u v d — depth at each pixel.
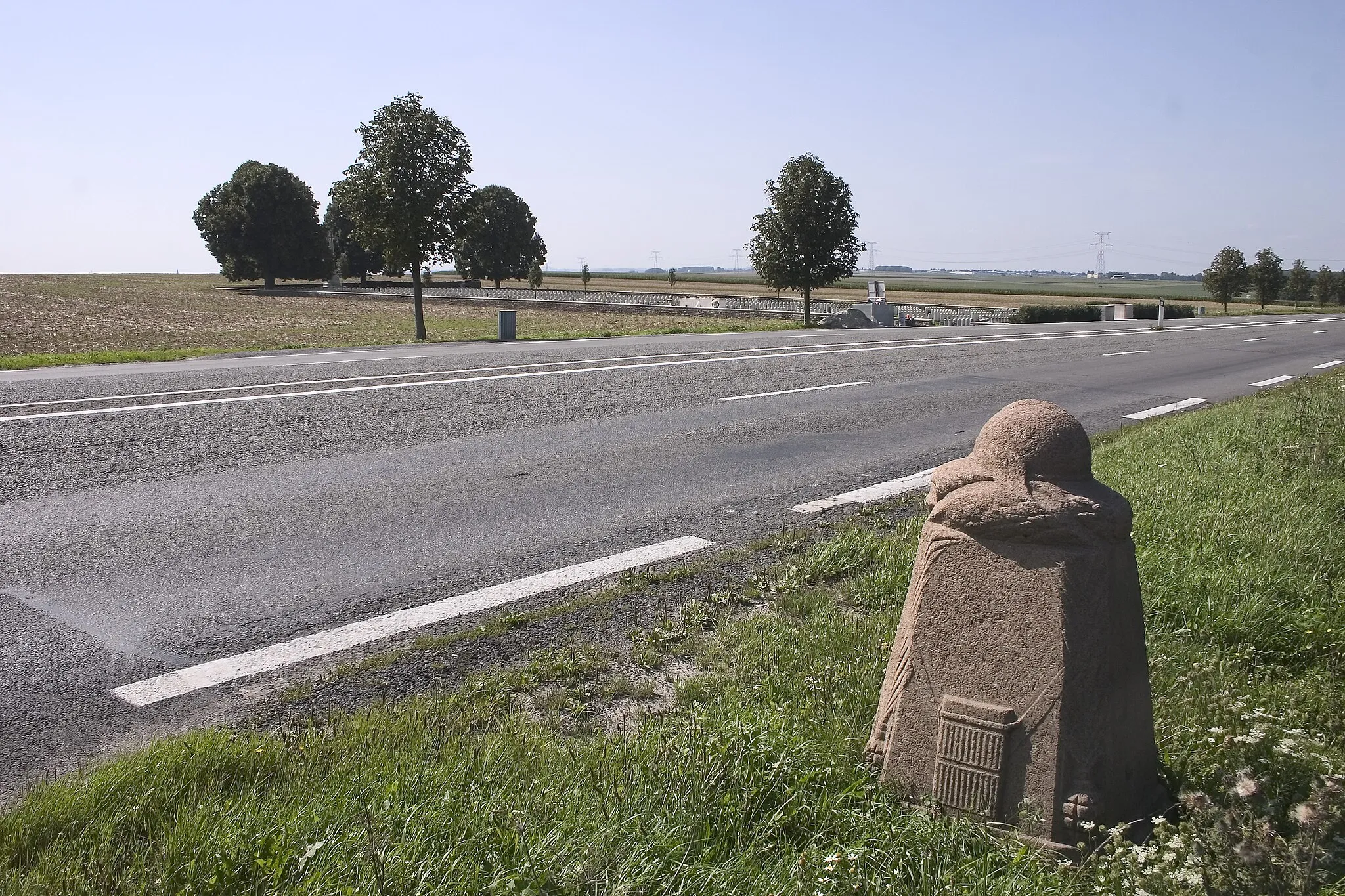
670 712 4.11
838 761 3.50
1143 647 3.29
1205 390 16.70
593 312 67.25
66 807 3.03
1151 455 9.33
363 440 9.70
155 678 4.38
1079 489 3.10
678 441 10.40
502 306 76.00
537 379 14.42
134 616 5.10
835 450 10.28
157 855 2.74
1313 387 15.16
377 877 2.50
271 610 5.25
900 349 22.83
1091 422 12.84
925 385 15.98
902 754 3.32
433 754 3.46
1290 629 4.99
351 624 5.09
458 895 2.53
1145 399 15.24
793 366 17.91
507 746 3.54
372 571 5.93
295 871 2.63
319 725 3.92
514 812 2.90
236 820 2.91
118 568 5.82
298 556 6.16
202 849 2.75
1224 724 3.80
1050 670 3.04
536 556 6.34
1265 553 5.95
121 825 2.97
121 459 8.42
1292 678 4.59
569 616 5.29
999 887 2.78
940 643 3.24
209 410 10.71
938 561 3.25
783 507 7.81
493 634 4.98
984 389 15.82
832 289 130.25
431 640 4.86
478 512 7.34
